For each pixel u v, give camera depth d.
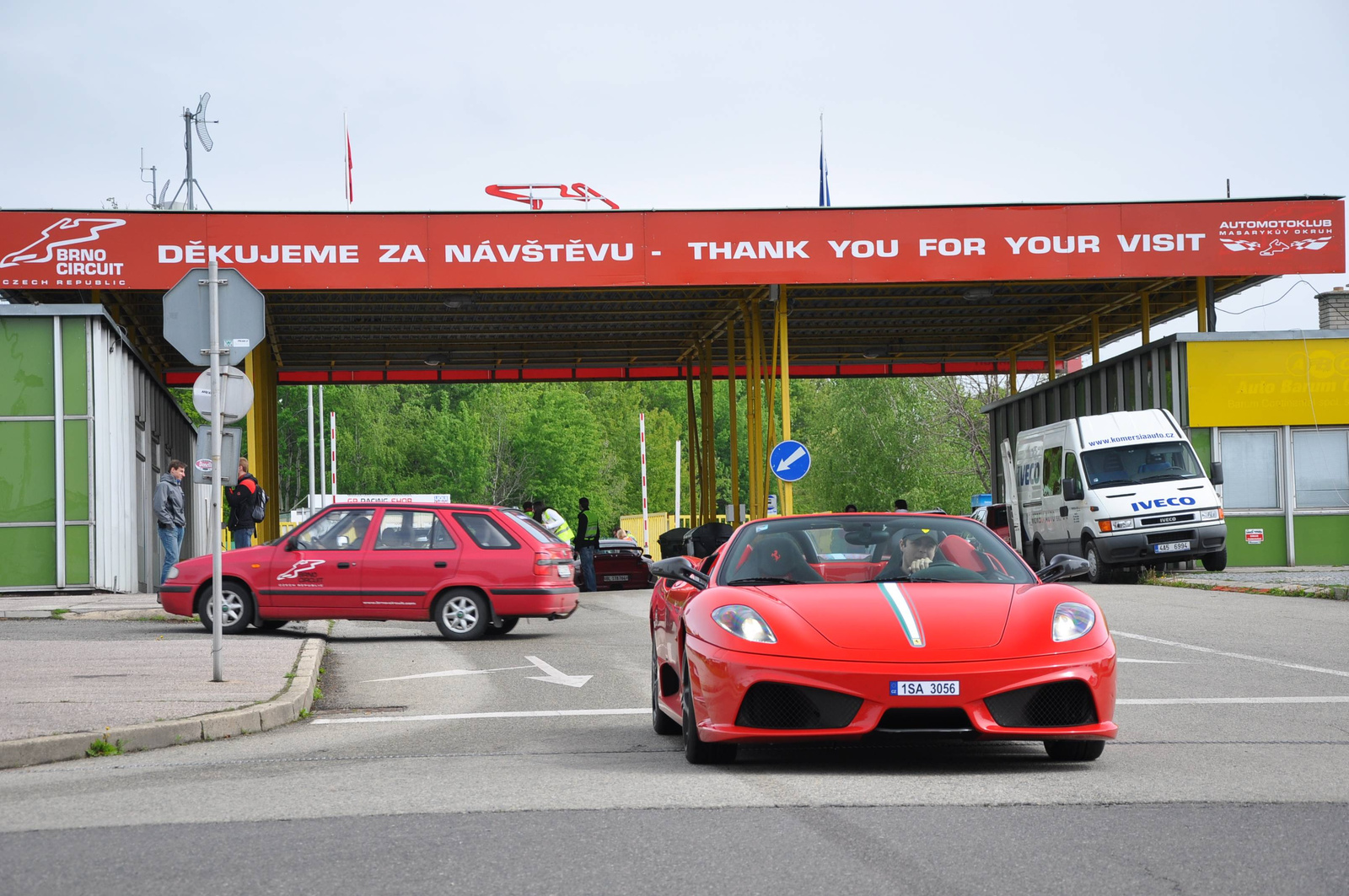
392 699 10.61
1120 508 23.88
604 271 25.61
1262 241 26.28
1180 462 24.52
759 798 5.93
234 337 10.67
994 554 7.70
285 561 15.34
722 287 26.27
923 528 7.84
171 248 24.69
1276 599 19.00
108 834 5.35
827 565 7.66
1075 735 6.43
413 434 95.69
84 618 17.22
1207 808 5.60
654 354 41.12
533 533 15.84
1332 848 4.85
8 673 10.88
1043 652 6.46
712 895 4.28
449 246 25.33
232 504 21.06
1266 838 5.03
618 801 5.92
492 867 4.69
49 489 20.91
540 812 5.68
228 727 8.53
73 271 24.41
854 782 6.34
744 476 114.69
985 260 26.09
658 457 115.31
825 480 67.06
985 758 7.14
